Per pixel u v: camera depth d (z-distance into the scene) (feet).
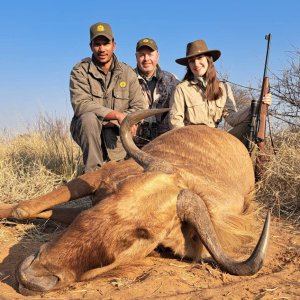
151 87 10.95
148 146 7.50
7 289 4.96
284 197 8.43
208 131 7.86
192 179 6.03
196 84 9.62
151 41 10.68
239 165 7.79
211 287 5.12
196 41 9.30
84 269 4.79
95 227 4.86
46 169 10.14
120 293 4.88
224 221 5.92
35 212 6.72
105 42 9.11
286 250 6.35
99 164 8.77
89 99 9.27
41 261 4.76
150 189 5.25
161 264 5.63
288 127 11.03
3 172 9.48
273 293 4.97
